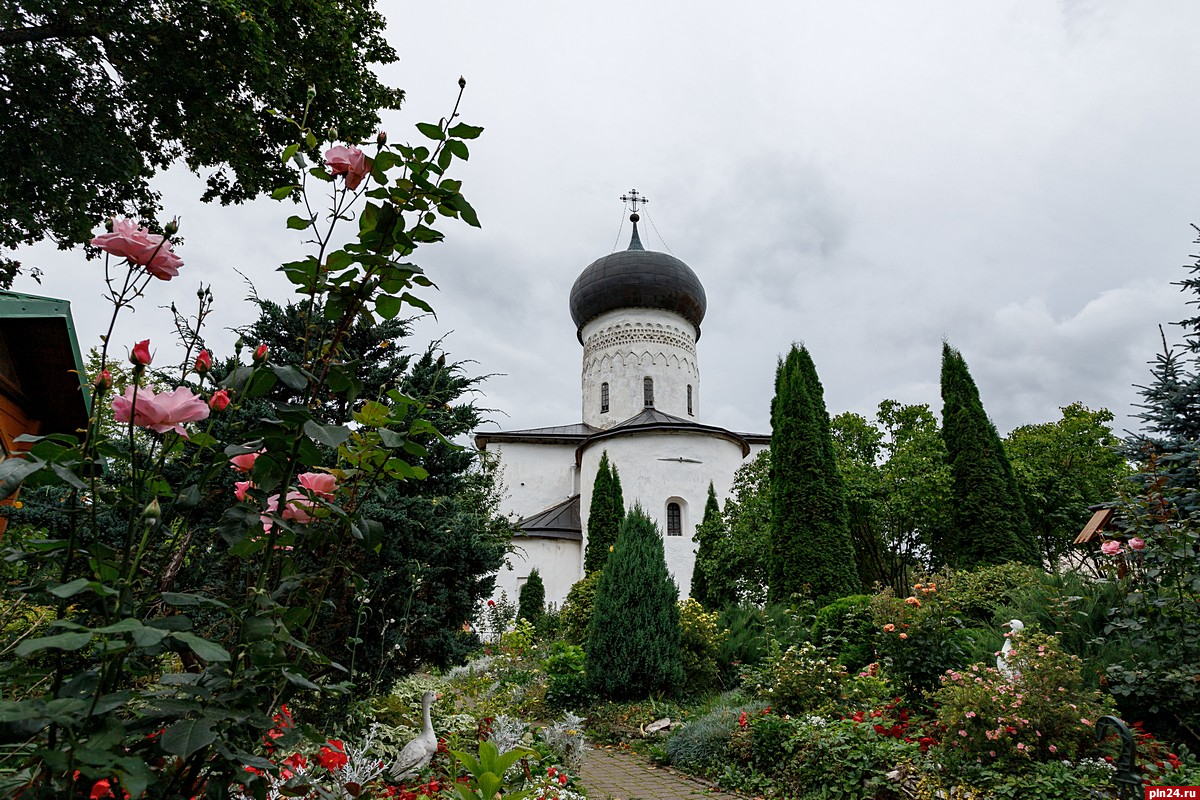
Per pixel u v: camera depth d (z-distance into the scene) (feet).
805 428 52.26
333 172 7.75
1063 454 77.61
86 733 4.81
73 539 5.69
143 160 29.04
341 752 11.85
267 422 6.74
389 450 7.92
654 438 80.07
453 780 9.61
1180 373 32.32
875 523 62.54
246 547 6.81
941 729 20.25
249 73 27.91
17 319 20.42
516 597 81.71
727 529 62.85
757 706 27.12
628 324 102.22
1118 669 20.21
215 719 5.27
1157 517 20.92
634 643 34.71
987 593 35.94
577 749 20.79
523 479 100.01
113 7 24.06
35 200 26.99
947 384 56.13
